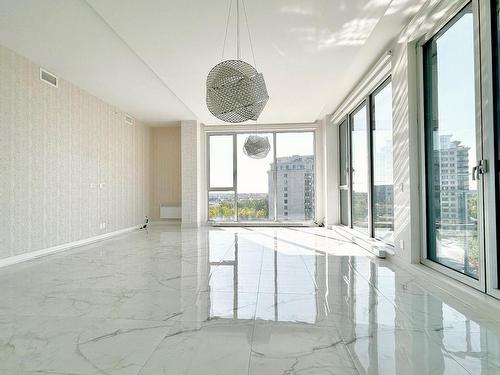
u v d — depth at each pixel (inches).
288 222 313.1
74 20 128.8
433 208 122.0
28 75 163.5
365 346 66.4
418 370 57.3
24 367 58.4
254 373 56.2
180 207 320.5
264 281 116.0
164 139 327.9
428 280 113.5
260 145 251.6
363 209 215.0
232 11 121.7
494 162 86.5
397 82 141.4
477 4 90.5
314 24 131.9
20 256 155.3
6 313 85.2
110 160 247.3
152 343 67.7
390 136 165.0
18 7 119.6
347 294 100.8
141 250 182.4
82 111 210.7
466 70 100.0
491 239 87.0
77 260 155.3
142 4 116.1
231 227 305.6
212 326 76.5
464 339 69.5
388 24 132.1
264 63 170.4
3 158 147.4
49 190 177.6
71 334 72.2
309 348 65.5
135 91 217.2
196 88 209.3
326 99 237.0
